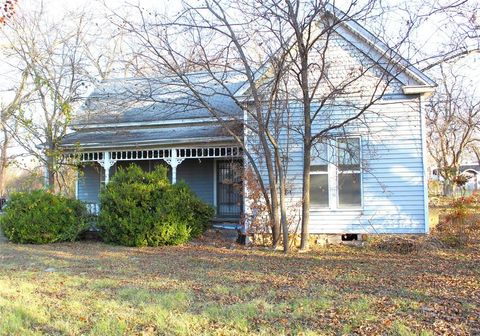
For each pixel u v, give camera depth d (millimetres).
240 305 6031
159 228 12523
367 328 5031
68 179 19312
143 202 12898
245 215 12398
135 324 5320
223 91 16750
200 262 9930
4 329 5133
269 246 12250
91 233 14586
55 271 8953
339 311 5711
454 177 27844
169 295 6637
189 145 14516
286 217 11766
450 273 8242
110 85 19172
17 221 13516
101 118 17141
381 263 9578
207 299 6488
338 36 12562
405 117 12219
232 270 8883
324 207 12570
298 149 12680
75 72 19938
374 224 12320
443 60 10805
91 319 5520
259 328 5117
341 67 12523
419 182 12117
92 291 7027
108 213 13109
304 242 11641
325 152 12633
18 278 8102
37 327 5277
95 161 16062
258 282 7664
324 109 12570
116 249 12266
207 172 17094
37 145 16812
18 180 37594
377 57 12266
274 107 11711
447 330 4891
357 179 12461
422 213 12086
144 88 17469
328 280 7742
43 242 13516
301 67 11609
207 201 16984
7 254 11406
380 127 12320
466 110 30031
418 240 11633
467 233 12156
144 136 15508
